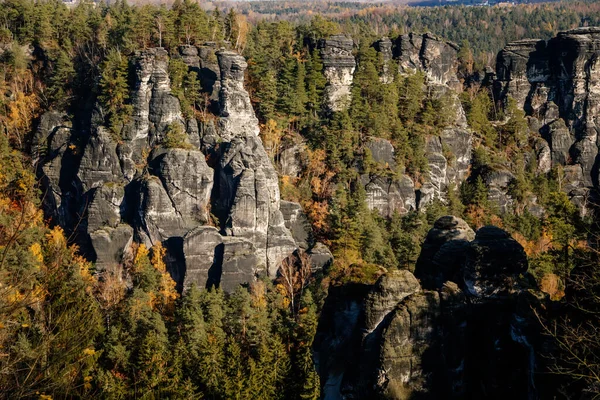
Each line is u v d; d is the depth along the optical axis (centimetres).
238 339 6738
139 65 10700
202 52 11525
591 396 2581
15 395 2102
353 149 11838
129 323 6738
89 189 10575
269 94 11569
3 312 2156
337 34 13162
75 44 13000
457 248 3916
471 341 3278
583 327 2848
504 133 14875
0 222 2352
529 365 2995
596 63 15188
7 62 12700
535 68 15862
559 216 4869
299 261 9750
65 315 2366
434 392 3109
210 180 10325
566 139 14988
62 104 11831
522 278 3447
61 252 2614
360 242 9331
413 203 11731
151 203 10000
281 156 11512
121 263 10000
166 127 10731
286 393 5072
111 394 4628
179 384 5278
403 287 3250
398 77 13438
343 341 3519
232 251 9688
